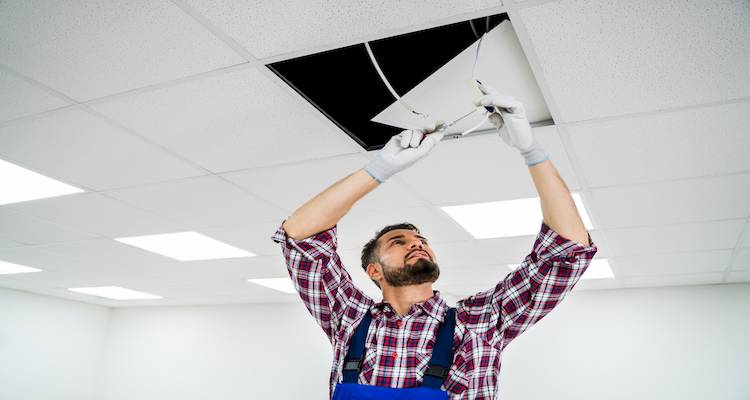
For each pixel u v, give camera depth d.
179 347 6.93
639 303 5.05
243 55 1.75
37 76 1.91
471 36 1.66
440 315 1.09
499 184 2.74
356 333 1.11
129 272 5.04
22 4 1.55
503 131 1.14
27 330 6.42
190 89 1.96
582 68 1.74
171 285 5.64
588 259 1.07
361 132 2.24
